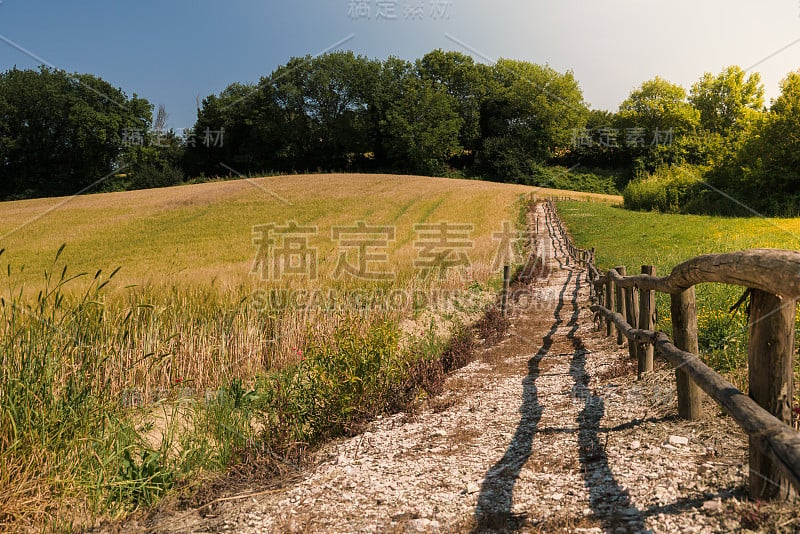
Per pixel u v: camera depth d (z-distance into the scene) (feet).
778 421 6.85
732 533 6.99
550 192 173.47
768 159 107.04
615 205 148.66
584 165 245.04
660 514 7.93
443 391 20.01
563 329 31.83
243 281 36.52
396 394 18.31
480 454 12.58
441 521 9.06
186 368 21.84
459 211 130.41
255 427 16.17
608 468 10.18
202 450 13.65
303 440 15.20
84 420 12.60
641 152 220.64
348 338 18.28
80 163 216.13
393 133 243.81
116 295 26.43
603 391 16.28
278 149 252.83
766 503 7.51
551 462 11.14
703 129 186.39
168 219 135.85
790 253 6.97
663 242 65.05
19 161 207.62
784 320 7.61
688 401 11.71
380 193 163.02
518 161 239.30
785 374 7.67
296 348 26.00
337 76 248.32
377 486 11.17
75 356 14.97
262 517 10.12
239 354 24.40
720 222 80.18
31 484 10.87
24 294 20.66
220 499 11.32
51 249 104.78
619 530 7.73
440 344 27.12
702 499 8.17
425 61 262.26
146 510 11.13
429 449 13.51
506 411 16.19
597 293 33.01
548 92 240.73
